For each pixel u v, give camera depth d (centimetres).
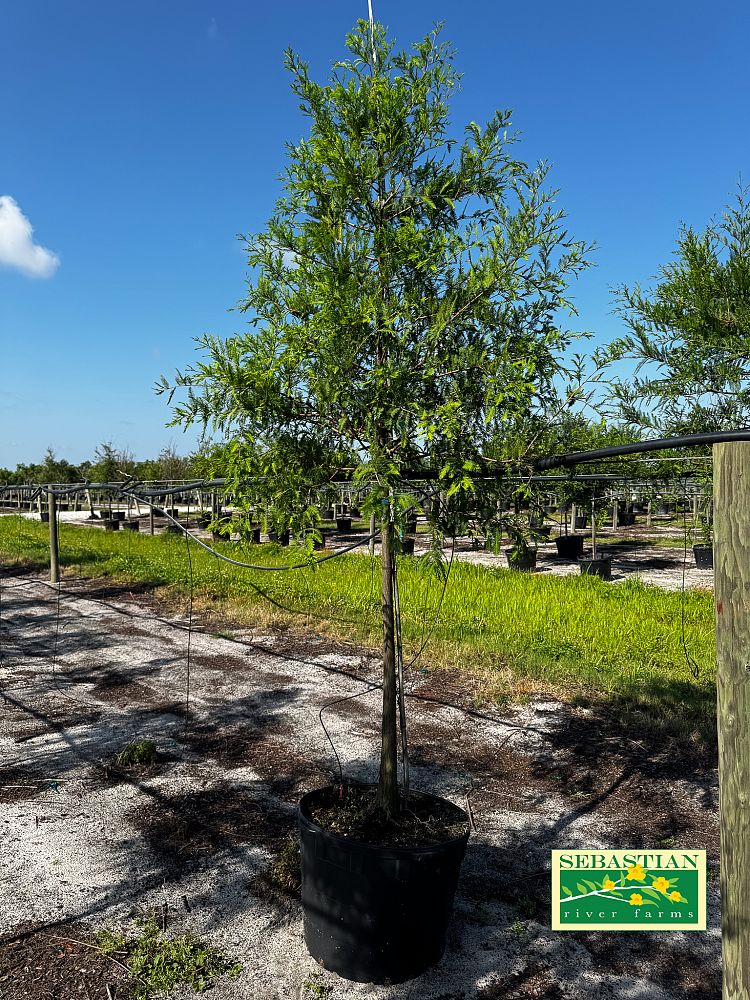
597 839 409
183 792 462
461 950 315
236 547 321
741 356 753
